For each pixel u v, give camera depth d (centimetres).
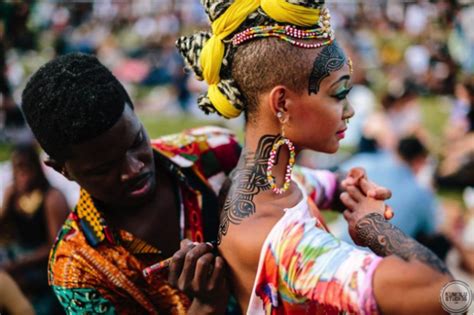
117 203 191
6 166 497
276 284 154
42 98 178
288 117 161
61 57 186
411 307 139
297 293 150
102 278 192
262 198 164
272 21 159
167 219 203
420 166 441
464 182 595
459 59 914
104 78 181
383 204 176
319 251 147
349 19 1073
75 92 176
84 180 185
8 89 721
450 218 499
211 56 164
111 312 193
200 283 166
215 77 167
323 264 145
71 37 1140
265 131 165
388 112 561
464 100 677
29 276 391
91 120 175
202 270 165
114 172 183
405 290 138
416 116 585
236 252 163
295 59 157
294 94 159
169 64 1054
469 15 896
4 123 673
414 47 963
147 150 190
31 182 402
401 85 583
